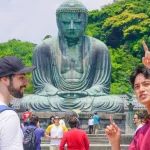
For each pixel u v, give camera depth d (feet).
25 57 361.92
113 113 141.79
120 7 329.72
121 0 338.75
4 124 19.25
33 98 143.43
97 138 116.26
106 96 144.77
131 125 119.34
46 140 109.70
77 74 148.97
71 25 149.38
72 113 45.91
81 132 45.57
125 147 92.07
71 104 142.41
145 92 20.98
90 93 145.59
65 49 151.23
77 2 151.84
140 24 311.47
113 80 268.82
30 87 249.96
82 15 150.51
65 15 150.30
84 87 147.64
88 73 149.38
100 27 329.52
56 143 61.16
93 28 328.70
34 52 151.53
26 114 108.58
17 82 21.15
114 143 22.07
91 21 335.06
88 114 140.15
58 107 141.79
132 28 307.37
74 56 150.71
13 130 19.30
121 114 140.97
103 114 141.59
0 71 20.95
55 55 150.51
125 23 314.55
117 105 142.72
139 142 20.24
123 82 254.68
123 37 315.37
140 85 21.09
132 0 334.44
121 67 276.00
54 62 150.10
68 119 45.70
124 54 300.61
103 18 331.36
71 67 149.89
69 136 45.37
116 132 22.09
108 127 22.17
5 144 19.13
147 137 19.74
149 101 20.99
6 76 20.99
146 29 308.60
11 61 21.03
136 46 305.12
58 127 61.11
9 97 21.30
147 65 20.56
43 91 146.30
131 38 312.91
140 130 20.58
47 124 140.05
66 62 149.89
